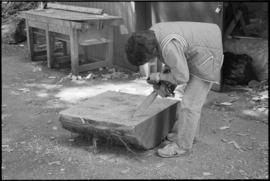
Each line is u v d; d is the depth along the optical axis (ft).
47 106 18.17
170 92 12.35
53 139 14.44
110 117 12.45
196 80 12.09
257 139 14.65
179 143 12.85
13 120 16.49
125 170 12.09
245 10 22.44
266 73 21.67
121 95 14.78
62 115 12.87
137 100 14.21
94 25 21.81
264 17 22.20
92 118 12.37
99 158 12.86
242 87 20.81
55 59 25.54
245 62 21.07
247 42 22.11
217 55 11.85
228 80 21.07
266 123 16.14
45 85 21.47
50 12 25.76
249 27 22.49
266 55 21.65
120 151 13.29
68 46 27.89
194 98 12.23
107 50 24.09
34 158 13.01
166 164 12.50
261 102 18.45
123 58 24.29
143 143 12.45
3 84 21.61
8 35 31.37
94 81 22.11
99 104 13.76
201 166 12.47
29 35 26.48
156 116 12.82
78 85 21.40
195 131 12.82
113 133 12.12
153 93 12.80
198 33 11.69
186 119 12.43
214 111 17.47
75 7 25.86
